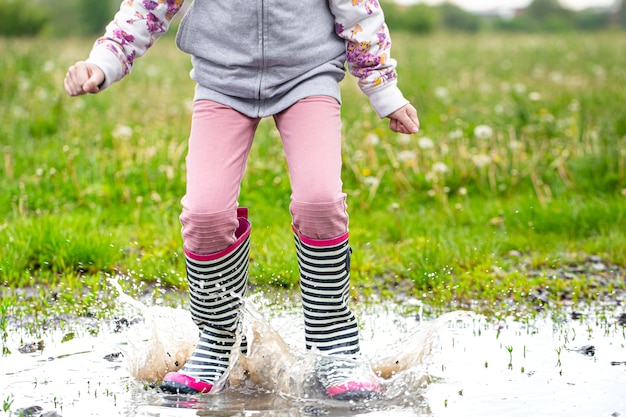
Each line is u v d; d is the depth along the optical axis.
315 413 2.74
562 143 7.14
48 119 8.26
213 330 3.06
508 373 3.11
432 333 3.13
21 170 6.49
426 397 2.87
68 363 3.24
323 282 2.96
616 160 6.41
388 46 3.06
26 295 4.18
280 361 3.04
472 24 45.03
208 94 2.96
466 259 4.66
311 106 2.90
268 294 4.26
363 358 2.98
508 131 7.59
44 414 2.68
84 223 5.18
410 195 6.19
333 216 2.85
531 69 14.27
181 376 2.96
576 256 4.87
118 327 3.72
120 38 2.93
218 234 2.87
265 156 6.91
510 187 6.27
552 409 2.73
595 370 3.12
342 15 2.98
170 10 3.01
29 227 4.85
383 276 4.62
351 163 6.50
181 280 4.22
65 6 36.53
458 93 10.71
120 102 9.63
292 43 2.91
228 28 2.92
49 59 12.77
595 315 3.89
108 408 2.77
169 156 6.74
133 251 4.91
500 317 3.87
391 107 3.06
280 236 5.04
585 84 11.60
